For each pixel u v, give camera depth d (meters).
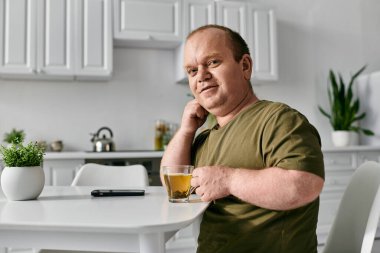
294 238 1.02
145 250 0.80
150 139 3.70
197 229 1.38
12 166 1.11
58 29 3.12
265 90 4.02
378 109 3.93
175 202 1.06
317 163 0.93
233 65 1.22
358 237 1.16
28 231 0.84
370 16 4.38
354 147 3.52
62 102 3.51
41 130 3.46
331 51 4.24
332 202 3.42
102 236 0.83
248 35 3.53
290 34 4.12
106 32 3.20
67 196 1.19
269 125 1.05
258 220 1.02
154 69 3.73
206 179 1.03
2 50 3.02
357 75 3.98
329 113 4.18
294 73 4.11
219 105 1.23
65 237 0.83
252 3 3.77
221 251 1.05
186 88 3.80
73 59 3.14
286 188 0.91
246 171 1.00
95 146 3.29
